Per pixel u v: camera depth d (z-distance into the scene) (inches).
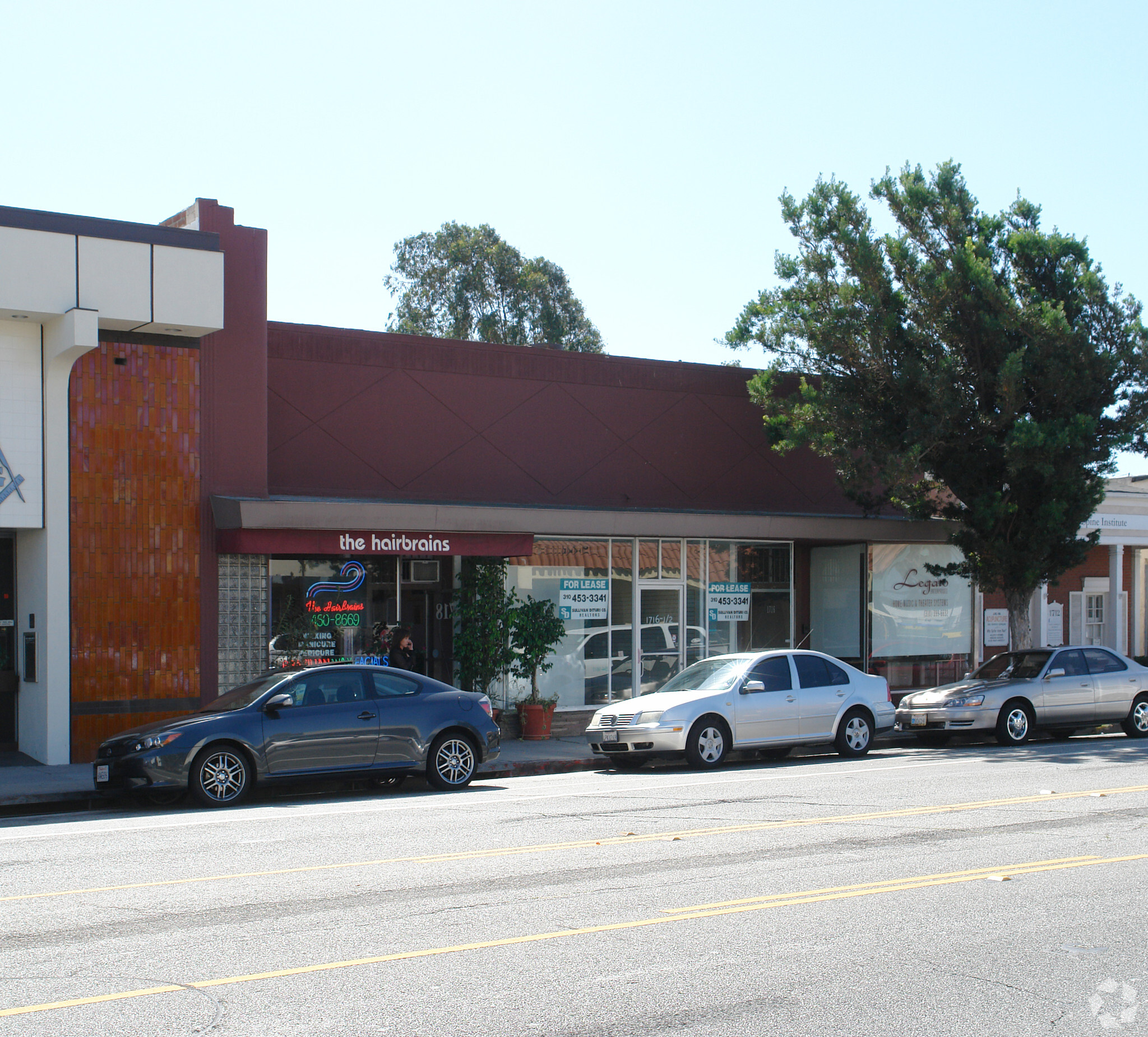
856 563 938.1
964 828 410.0
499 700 797.2
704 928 276.1
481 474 808.9
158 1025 209.2
